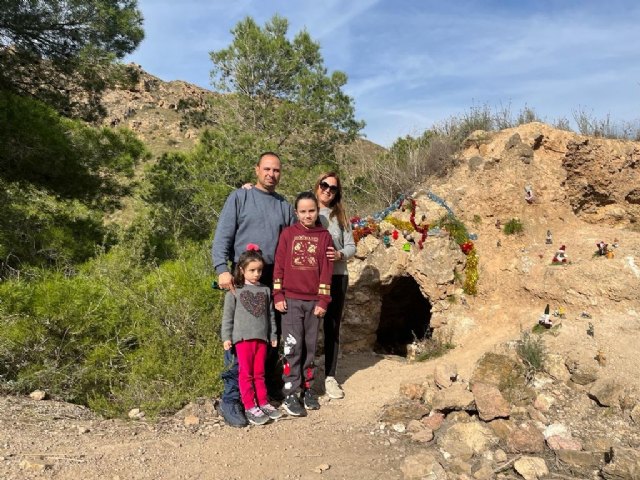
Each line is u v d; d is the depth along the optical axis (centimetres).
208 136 1371
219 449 342
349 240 457
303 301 414
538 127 668
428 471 315
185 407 410
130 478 295
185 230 1162
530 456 342
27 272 690
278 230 425
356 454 346
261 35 1758
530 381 424
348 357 579
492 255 585
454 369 436
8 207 865
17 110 959
